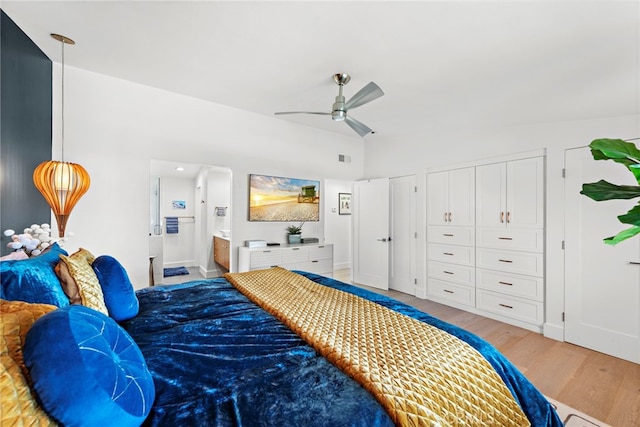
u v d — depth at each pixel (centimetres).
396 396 94
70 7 191
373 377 101
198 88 322
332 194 658
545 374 227
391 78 265
